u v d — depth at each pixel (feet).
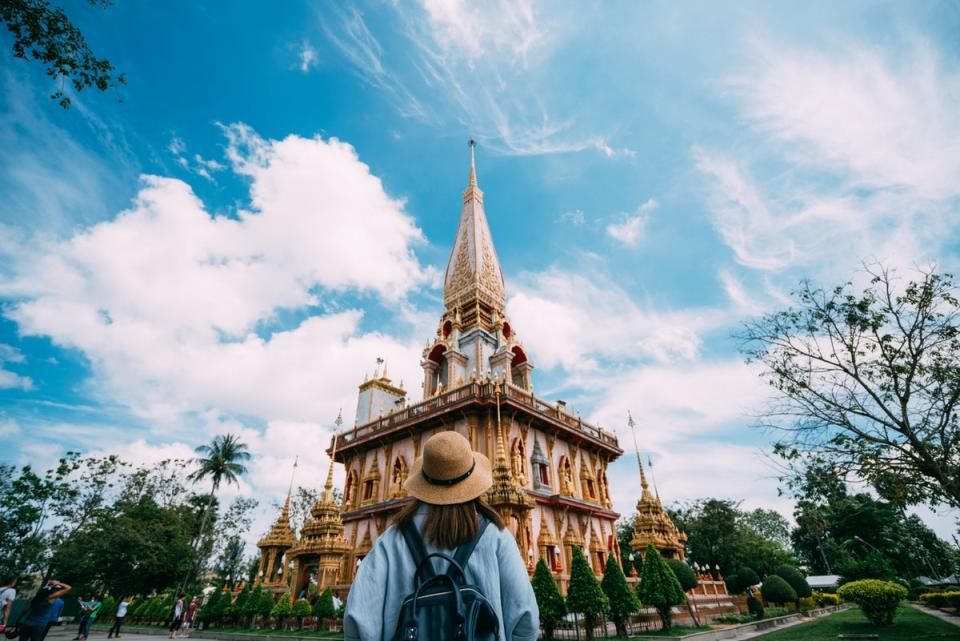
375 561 7.10
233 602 83.30
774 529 227.61
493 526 7.47
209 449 163.12
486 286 137.39
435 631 5.71
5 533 108.99
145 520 121.80
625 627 53.57
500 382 88.48
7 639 50.72
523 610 6.48
